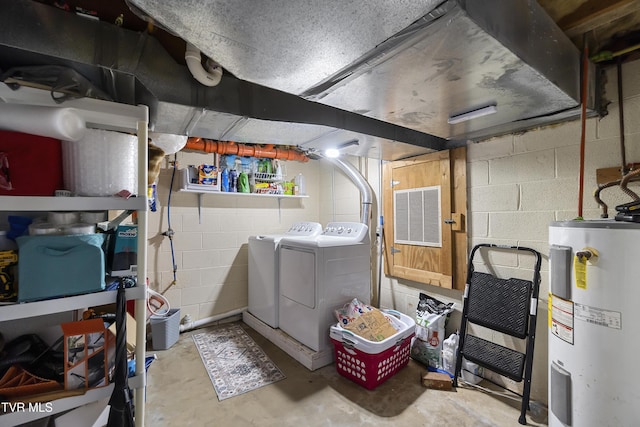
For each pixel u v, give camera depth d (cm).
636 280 105
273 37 96
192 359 248
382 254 306
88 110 94
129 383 96
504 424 171
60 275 89
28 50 98
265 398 197
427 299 256
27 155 92
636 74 156
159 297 267
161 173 300
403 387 208
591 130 171
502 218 211
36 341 109
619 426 108
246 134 201
